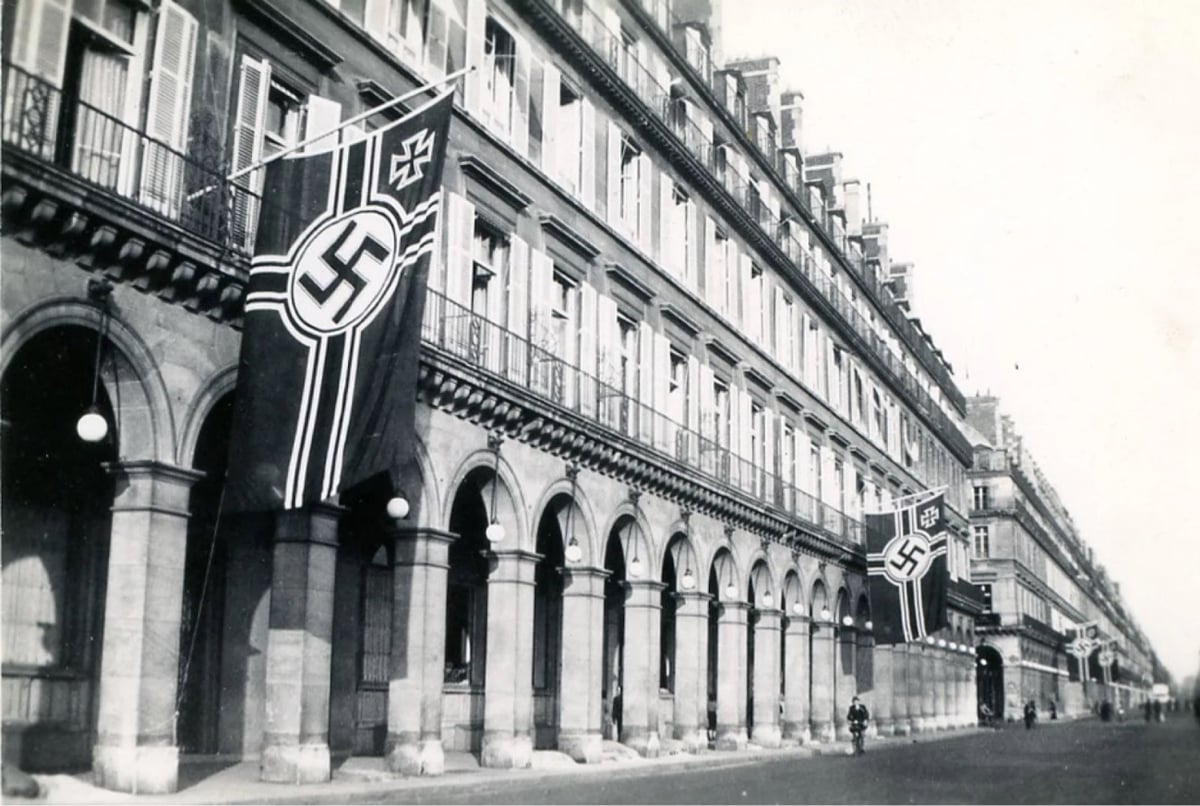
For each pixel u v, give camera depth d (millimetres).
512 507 23562
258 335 15859
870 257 61562
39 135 13781
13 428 16500
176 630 15523
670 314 32250
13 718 15922
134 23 16406
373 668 23641
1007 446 94500
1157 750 35906
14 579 16281
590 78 29250
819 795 19250
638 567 28531
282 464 15664
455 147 23172
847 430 48531
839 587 44156
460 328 22641
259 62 18391
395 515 19531
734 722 33406
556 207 27016
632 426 30016
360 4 21031
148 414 15438
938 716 57438
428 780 19312
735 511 34094
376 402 16125
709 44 38031
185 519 15812
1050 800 18766
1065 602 102000
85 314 14547
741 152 39906
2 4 13875
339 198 16328
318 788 16828
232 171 17672
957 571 67375
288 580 17875
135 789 14766
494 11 25328
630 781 21766
